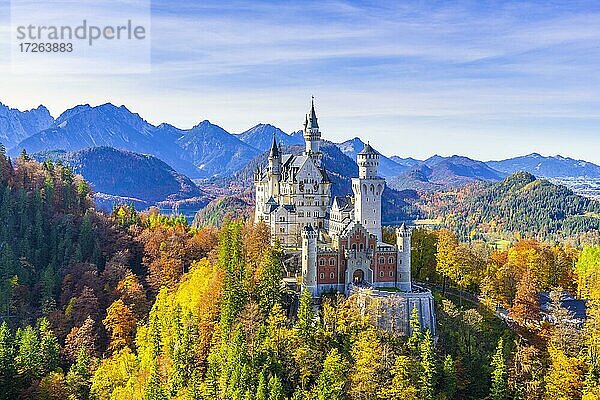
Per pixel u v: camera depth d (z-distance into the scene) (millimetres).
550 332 160875
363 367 135125
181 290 189625
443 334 160000
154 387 133625
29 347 155000
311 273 173250
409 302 162000
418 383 136250
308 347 141000
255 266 179000
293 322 158125
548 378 141875
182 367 142875
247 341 144625
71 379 151000
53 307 199625
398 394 132500
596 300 175375
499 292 188875
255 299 161875
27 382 150375
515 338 163375
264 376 134250
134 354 167750
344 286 177125
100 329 191125
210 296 165875
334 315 153000
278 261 177500
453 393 140500
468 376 147500
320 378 131500
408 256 180500
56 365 161875
